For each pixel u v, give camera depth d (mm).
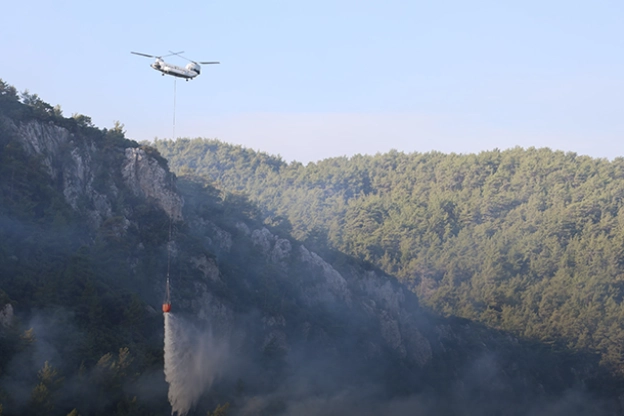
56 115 111125
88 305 84312
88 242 99500
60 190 102688
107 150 114812
